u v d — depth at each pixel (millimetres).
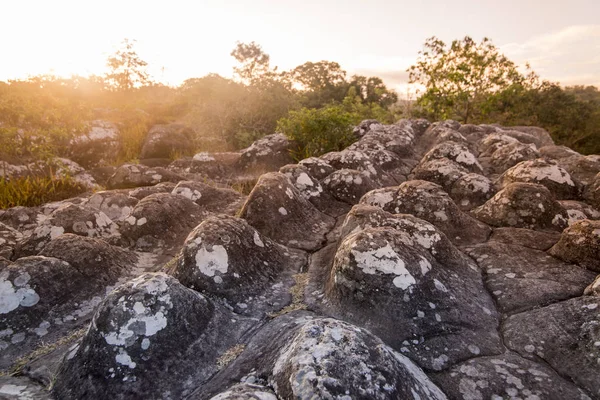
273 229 4027
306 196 4953
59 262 2959
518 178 4949
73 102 11867
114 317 2211
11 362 2371
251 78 17812
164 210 4238
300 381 1744
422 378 2109
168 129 12477
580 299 2537
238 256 3080
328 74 43344
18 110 8805
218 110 15578
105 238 3980
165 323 2273
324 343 1922
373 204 4375
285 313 2762
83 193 7094
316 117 8656
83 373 2123
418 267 2758
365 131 9891
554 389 2062
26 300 2670
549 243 3561
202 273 2912
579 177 5457
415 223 3387
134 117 13539
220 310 2668
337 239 3793
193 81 20625
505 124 25953
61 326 2672
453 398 2096
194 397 2055
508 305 2775
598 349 2164
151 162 10328
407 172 6730
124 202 5094
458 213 4059
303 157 8414
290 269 3430
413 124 10219
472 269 3236
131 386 2070
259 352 2293
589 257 3100
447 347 2402
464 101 20438
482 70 19172
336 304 2750
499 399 2053
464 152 6062
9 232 4262
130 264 3512
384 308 2592
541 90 28000
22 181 6789
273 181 4352
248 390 1794
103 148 10500
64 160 8523
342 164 6090
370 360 1867
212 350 2346
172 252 3875
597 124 26078
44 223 3834
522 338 2432
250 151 8375
